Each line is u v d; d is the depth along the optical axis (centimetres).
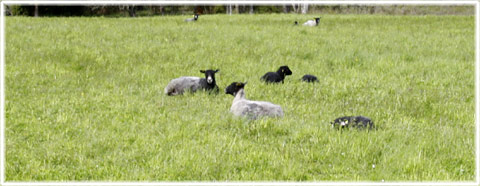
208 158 791
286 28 2945
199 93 1273
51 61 1748
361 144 843
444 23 3528
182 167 764
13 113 1085
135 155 812
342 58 1842
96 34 2400
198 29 2686
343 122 935
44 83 1448
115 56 1847
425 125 1005
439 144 855
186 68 1692
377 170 751
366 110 1120
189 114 1071
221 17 4284
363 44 2258
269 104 1030
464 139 887
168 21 3472
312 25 3294
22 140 902
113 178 723
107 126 995
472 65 1772
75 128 968
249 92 1290
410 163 761
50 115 1075
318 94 1297
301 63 1805
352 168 769
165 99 1240
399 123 996
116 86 1405
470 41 2438
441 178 723
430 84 1457
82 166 770
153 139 886
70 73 1591
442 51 2119
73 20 3306
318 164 784
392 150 827
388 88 1380
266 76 1448
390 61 1795
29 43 2070
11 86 1379
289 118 1020
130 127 974
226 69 1672
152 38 2333
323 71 1662
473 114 1087
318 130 918
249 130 939
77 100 1212
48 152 820
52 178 729
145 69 1661
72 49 1944
